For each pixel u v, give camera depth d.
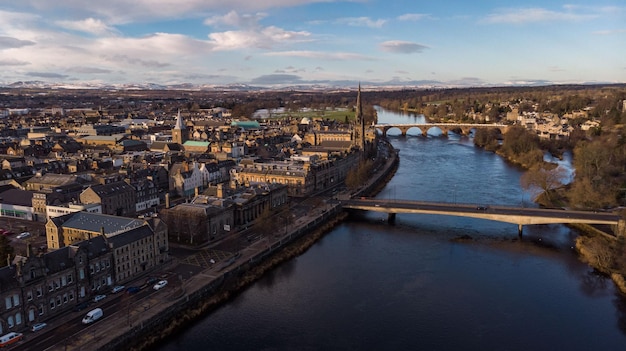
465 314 167.88
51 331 142.62
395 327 159.00
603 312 169.25
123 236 180.00
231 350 145.12
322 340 150.88
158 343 147.88
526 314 168.00
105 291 170.38
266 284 191.38
